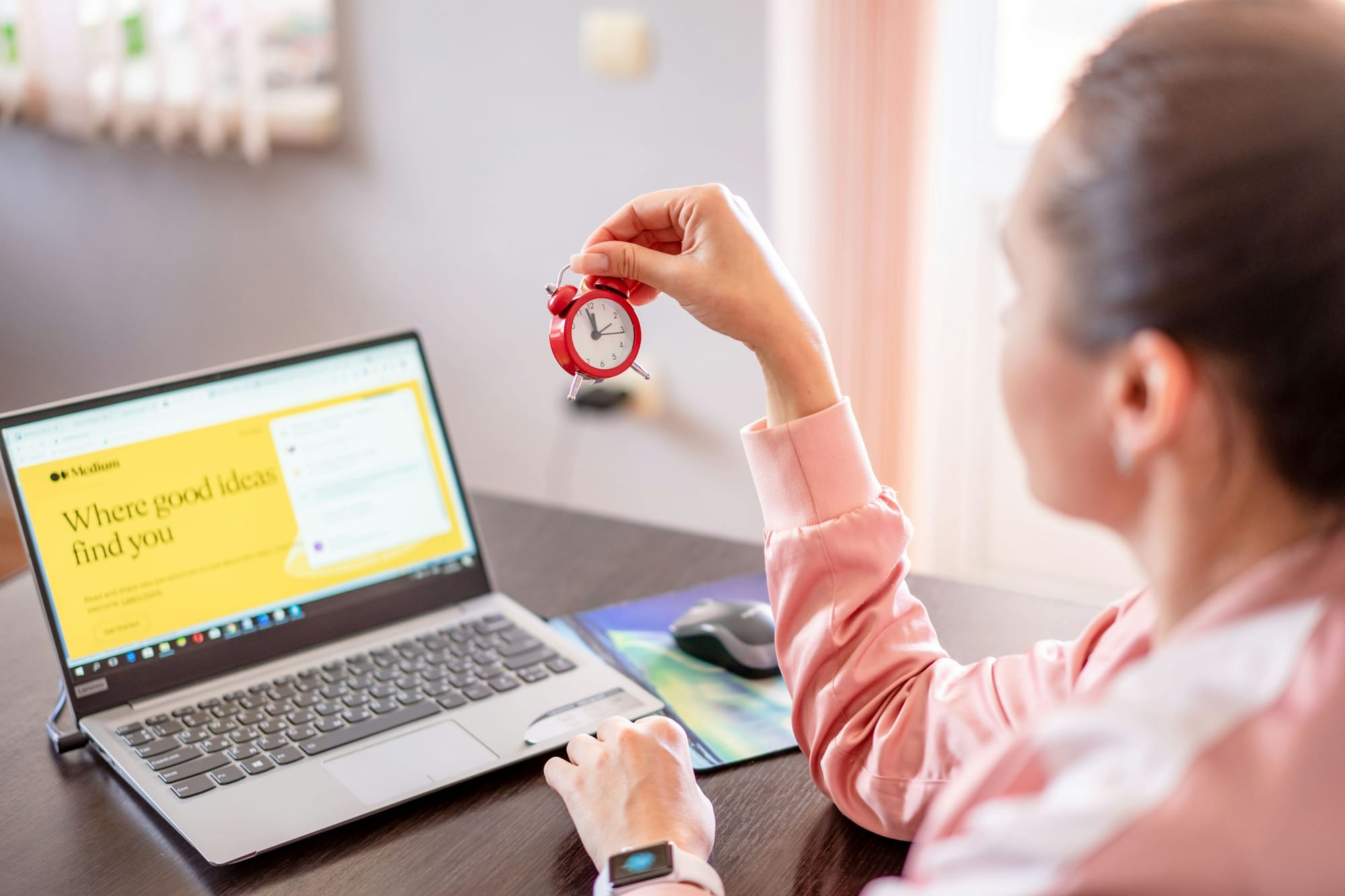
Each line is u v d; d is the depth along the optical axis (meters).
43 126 2.87
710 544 1.27
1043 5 2.07
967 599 1.10
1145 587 0.68
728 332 0.81
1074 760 0.46
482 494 1.41
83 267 3.05
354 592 1.03
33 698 0.98
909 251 2.06
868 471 0.83
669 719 0.87
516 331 2.59
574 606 1.12
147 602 0.95
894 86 1.97
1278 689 0.43
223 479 0.99
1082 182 0.48
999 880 0.43
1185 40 0.47
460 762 0.85
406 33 2.47
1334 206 0.43
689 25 2.19
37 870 0.76
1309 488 0.46
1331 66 0.44
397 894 0.73
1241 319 0.44
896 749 0.76
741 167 2.23
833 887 0.73
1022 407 0.54
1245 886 0.39
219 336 2.95
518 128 2.43
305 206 2.72
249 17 2.53
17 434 0.92
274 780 0.83
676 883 0.67
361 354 1.07
